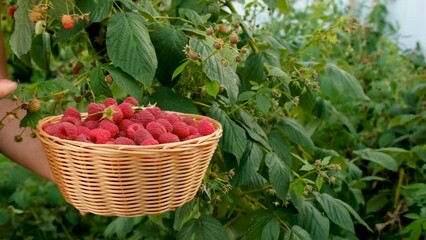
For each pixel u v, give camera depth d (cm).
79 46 143
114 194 98
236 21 133
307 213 130
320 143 181
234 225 137
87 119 103
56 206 192
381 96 194
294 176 142
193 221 124
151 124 99
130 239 162
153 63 111
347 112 190
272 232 125
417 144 177
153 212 100
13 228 184
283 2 147
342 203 133
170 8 134
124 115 102
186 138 100
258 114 135
